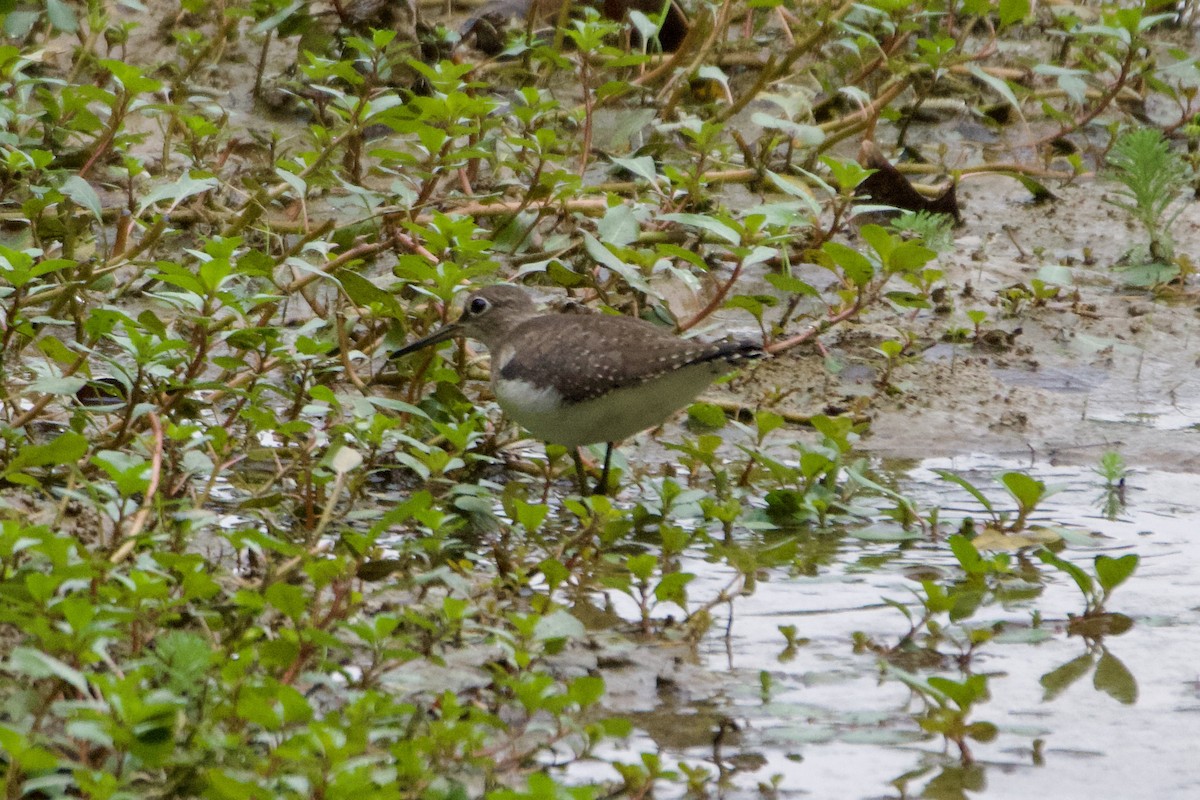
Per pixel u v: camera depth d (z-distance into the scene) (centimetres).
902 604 959
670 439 1283
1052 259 1683
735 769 744
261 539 816
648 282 1373
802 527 1108
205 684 692
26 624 679
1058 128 2005
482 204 1439
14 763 598
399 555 967
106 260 1280
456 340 1273
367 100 1471
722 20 1772
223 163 1564
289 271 1431
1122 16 1800
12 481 923
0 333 1128
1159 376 1439
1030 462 1248
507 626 878
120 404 1184
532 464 1212
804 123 1805
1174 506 1152
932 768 751
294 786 618
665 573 1007
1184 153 1909
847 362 1424
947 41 1723
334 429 1088
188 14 1880
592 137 1775
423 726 730
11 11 1648
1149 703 829
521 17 1917
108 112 1673
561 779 725
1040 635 913
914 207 1716
